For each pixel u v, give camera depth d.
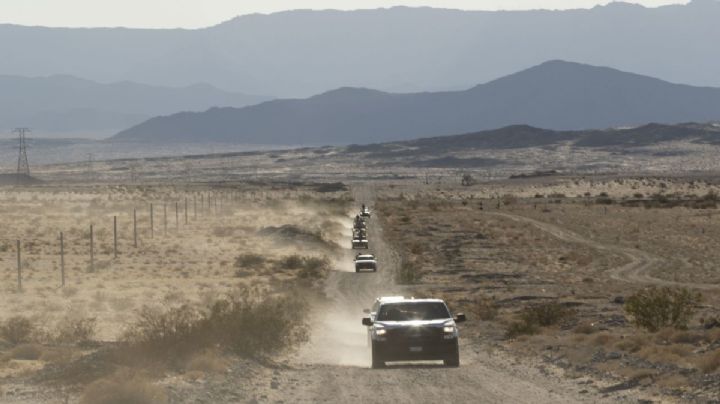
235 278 183.25
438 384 59.72
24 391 54.19
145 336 67.31
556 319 104.50
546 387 57.31
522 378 62.25
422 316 71.38
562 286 171.62
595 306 130.75
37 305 134.12
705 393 50.56
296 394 55.34
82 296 147.50
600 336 80.19
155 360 63.50
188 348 66.62
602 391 54.56
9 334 87.38
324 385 59.69
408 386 58.91
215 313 75.19
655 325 93.06
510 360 74.12
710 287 173.50
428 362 73.38
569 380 60.25
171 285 165.88
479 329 104.62
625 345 74.81
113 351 63.69
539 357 74.56
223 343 71.50
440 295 150.62
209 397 51.66
